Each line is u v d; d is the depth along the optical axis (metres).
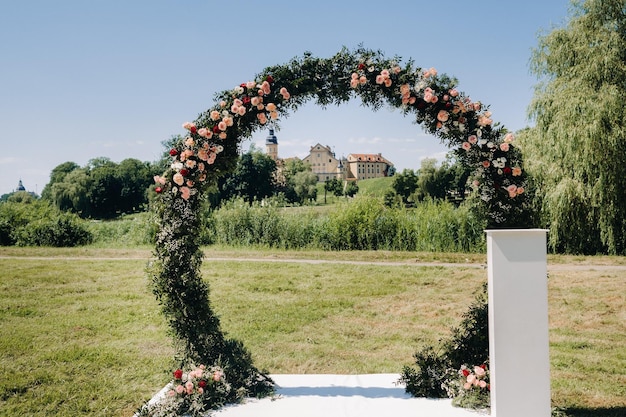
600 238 14.74
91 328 7.30
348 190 99.44
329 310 8.39
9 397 4.78
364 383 4.74
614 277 10.57
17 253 15.81
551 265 12.46
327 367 5.65
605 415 4.17
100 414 4.41
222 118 4.70
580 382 5.04
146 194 75.25
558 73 15.87
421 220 16.28
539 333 3.79
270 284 10.46
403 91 4.59
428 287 10.12
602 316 7.82
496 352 3.79
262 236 17.58
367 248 16.56
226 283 10.59
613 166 14.17
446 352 4.69
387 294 9.56
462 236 15.40
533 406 3.76
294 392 4.51
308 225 17.20
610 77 14.84
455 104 4.59
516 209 4.54
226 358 4.58
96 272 12.13
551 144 15.05
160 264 4.62
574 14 16.06
